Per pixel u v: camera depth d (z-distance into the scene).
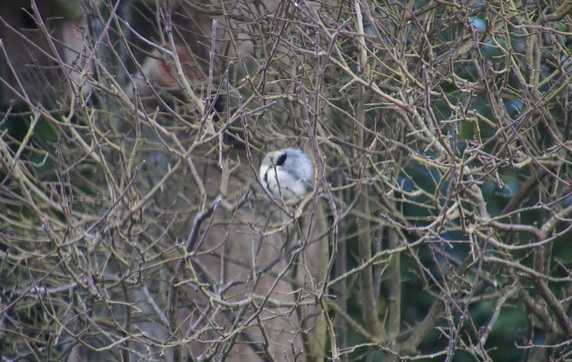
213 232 14.41
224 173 9.29
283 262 14.62
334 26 11.55
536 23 12.37
